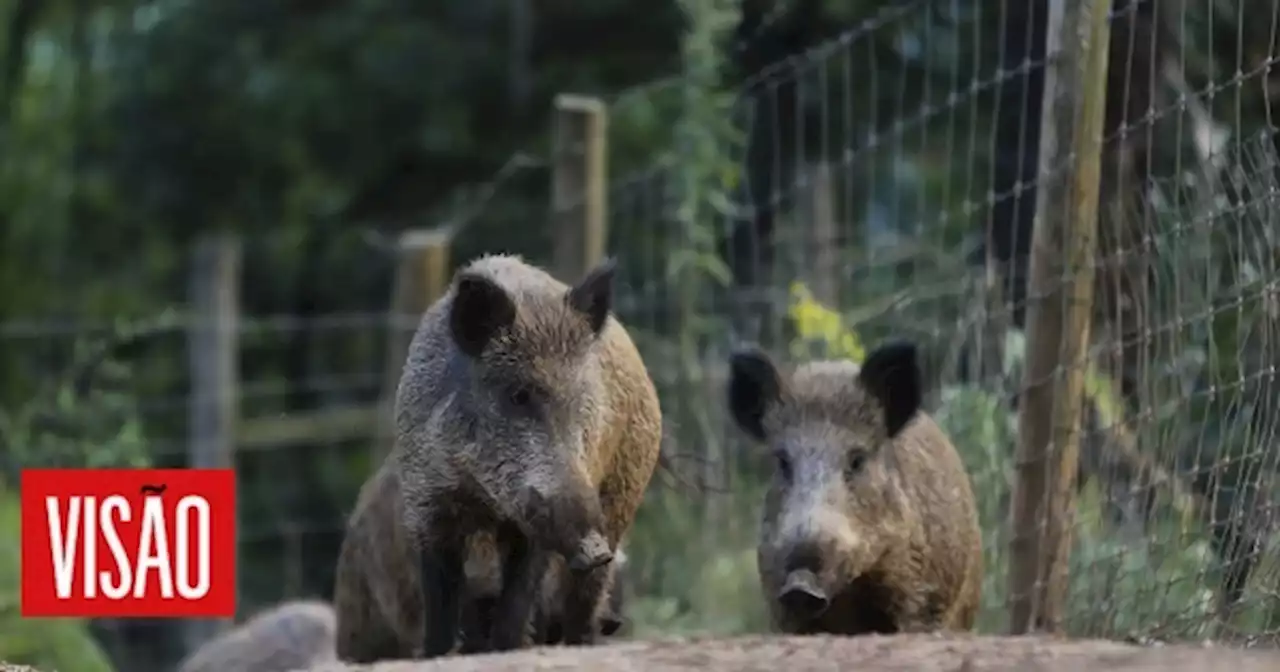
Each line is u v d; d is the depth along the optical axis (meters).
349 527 21.94
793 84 36.84
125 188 53.91
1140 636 18.48
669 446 26.44
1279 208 18.30
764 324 28.52
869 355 20.91
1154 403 19.56
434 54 49.44
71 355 50.91
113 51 54.81
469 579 18.89
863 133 37.25
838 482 20.33
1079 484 20.81
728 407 21.89
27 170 55.47
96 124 54.12
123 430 31.03
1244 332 18.64
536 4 49.62
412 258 28.31
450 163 51.31
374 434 35.22
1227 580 18.16
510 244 47.41
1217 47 26.53
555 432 17.28
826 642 15.75
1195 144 22.12
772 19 34.22
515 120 49.81
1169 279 19.94
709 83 29.11
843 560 19.94
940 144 35.75
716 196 28.36
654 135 44.91
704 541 26.42
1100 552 20.23
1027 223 24.03
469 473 17.53
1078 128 20.00
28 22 58.59
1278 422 17.97
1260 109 26.30
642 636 24.84
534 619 19.11
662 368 27.55
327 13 51.31
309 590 43.03
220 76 51.66
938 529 20.91
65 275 54.16
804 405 20.94
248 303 51.66
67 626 27.70
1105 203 21.14
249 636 27.66
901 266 29.28
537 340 17.47
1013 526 20.36
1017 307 20.97
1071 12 20.03
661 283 32.41
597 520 17.08
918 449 21.14
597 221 27.53
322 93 50.03
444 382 17.89
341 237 50.91
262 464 44.22
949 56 35.50
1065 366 20.03
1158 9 21.75
